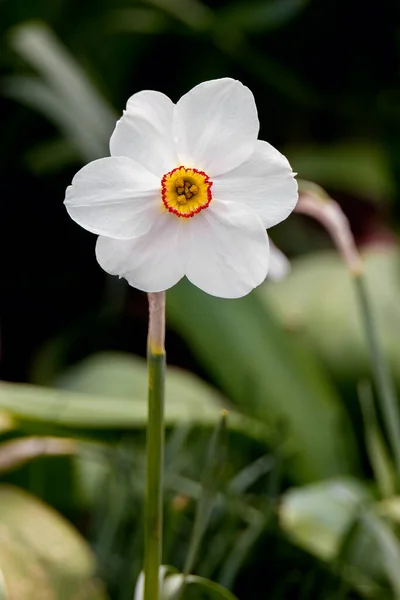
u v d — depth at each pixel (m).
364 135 1.75
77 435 0.77
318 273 1.25
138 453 0.79
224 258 0.58
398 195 1.58
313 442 0.96
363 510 0.74
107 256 0.58
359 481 0.92
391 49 1.68
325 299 1.19
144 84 1.68
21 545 0.73
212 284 0.58
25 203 1.51
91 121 1.23
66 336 1.39
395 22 1.65
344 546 0.74
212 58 1.66
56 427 0.76
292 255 1.60
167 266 0.58
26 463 0.86
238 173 0.58
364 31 1.67
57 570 0.73
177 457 0.82
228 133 0.58
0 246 1.50
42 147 1.46
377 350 0.74
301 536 0.75
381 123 1.70
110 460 0.79
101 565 0.77
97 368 1.08
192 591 0.71
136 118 0.58
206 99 0.58
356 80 1.72
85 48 1.54
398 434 0.74
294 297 1.21
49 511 0.76
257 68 1.62
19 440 0.79
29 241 1.52
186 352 1.40
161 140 0.58
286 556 0.79
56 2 1.49
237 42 1.56
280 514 0.76
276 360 1.02
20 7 1.47
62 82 1.25
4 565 0.72
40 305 1.50
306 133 1.79
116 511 0.79
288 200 0.58
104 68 1.59
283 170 0.58
